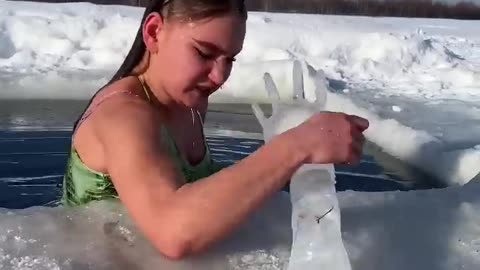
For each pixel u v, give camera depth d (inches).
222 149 131.4
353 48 276.5
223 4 47.5
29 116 153.3
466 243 53.1
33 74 206.4
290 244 50.7
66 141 129.3
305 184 45.8
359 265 48.3
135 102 49.8
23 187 103.1
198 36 48.1
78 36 260.2
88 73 213.2
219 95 184.1
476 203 61.0
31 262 45.6
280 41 272.7
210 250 48.4
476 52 317.4
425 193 63.3
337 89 216.5
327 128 43.4
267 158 43.1
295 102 53.3
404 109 187.2
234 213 42.6
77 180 55.2
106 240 49.0
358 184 114.3
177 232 42.9
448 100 204.7
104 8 332.5
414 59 273.7
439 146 132.3
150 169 44.9
